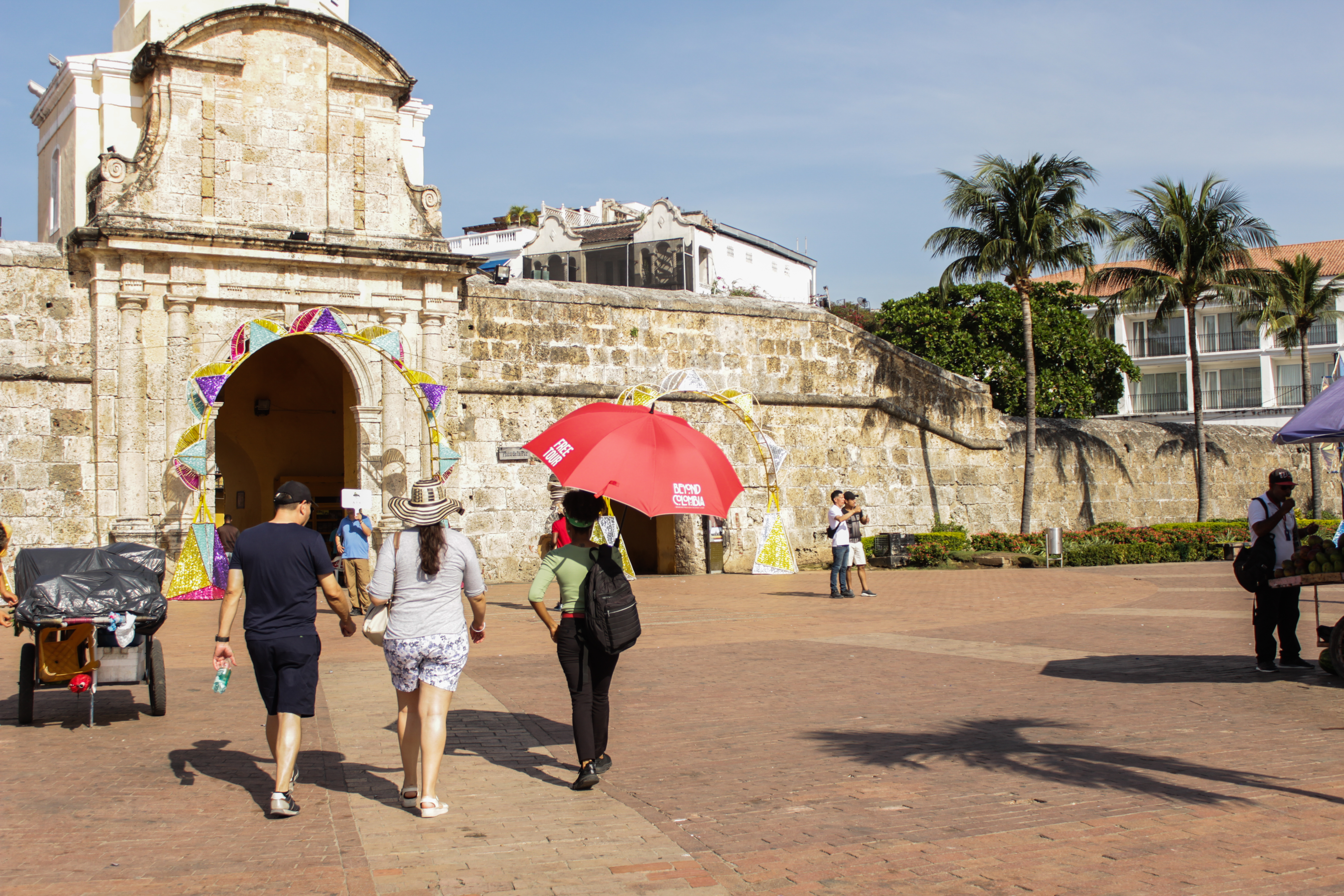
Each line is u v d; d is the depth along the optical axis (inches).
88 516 822.5
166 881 214.1
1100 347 1854.1
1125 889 203.8
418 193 944.9
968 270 1310.3
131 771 302.0
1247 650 506.0
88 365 828.6
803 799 269.4
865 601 775.1
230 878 216.1
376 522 906.7
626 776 294.8
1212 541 1229.7
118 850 233.3
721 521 1104.8
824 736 338.0
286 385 1107.3
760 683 436.8
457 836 243.9
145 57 856.9
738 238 2393.0
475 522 973.8
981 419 1312.7
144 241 820.6
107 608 364.8
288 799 256.5
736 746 327.3
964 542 1163.9
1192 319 1469.0
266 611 263.1
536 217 2620.6
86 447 825.5
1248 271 1453.0
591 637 286.0
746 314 1141.1
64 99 951.6
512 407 999.0
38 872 218.8
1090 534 1228.5
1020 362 1760.6
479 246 2458.2
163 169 845.2
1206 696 393.1
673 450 305.6
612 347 1057.5
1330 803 256.2
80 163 901.2
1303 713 361.7
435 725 260.2
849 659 497.0
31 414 811.4
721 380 1122.0
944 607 719.1
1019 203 1259.8
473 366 980.6
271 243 859.4
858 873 215.9
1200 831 237.0
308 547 266.1
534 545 999.0
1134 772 287.3
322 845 237.3
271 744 274.8
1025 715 362.9
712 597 826.8
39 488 809.5
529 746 332.2
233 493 1088.2
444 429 947.3
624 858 228.2
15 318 808.3
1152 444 1497.3
